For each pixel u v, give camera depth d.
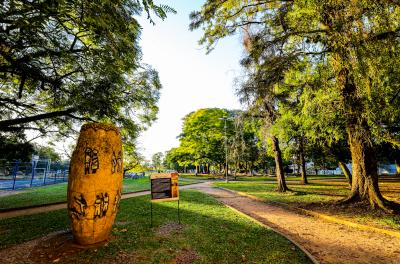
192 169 86.62
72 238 6.13
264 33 11.28
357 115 9.93
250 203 13.95
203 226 7.55
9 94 10.89
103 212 5.81
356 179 11.12
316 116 11.62
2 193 18.81
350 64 8.84
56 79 8.64
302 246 6.29
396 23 8.21
